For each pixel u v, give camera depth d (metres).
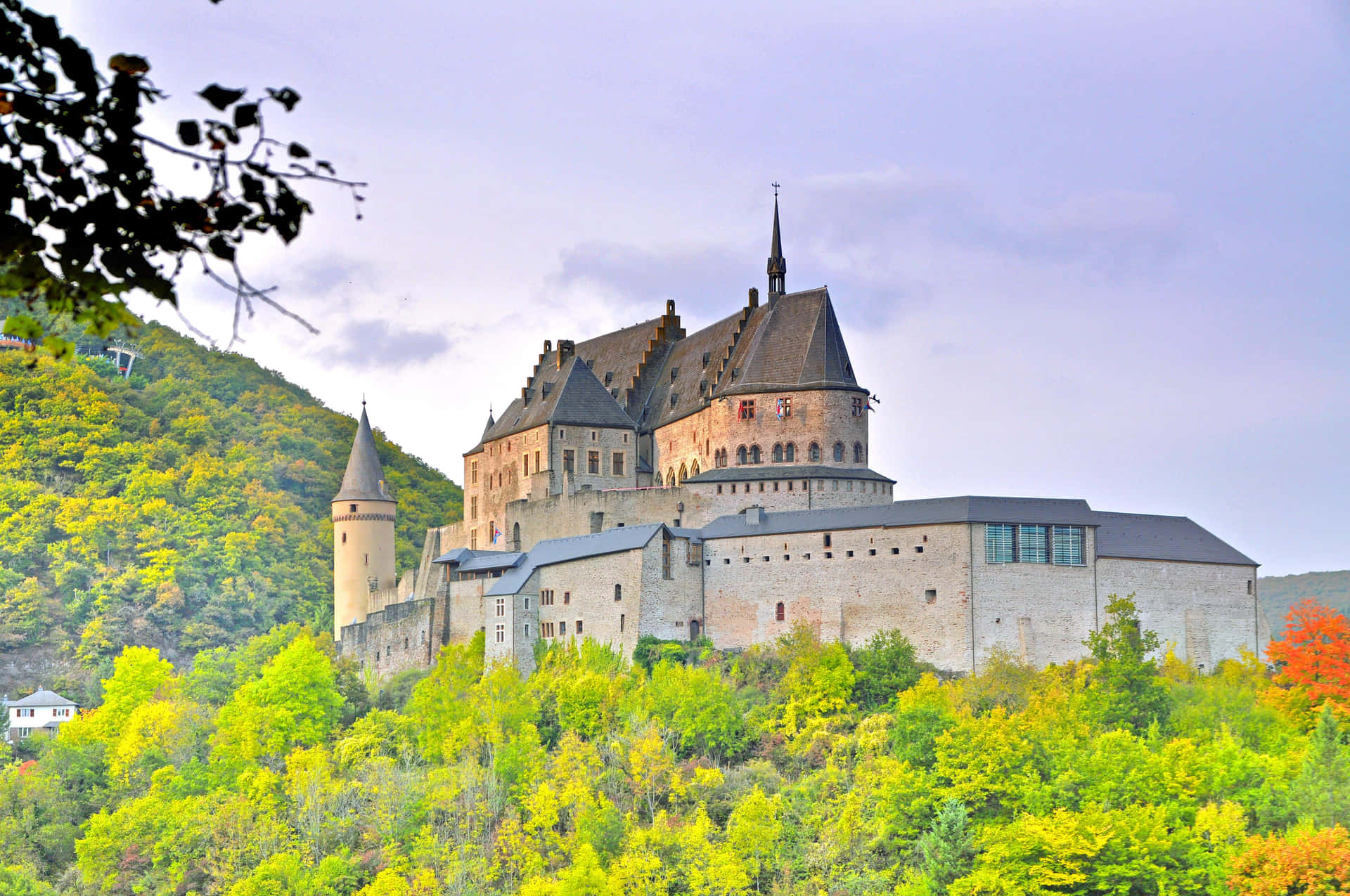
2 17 14.60
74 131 15.00
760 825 112.75
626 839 115.94
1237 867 105.62
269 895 118.50
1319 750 120.25
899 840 114.62
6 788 152.00
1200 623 141.62
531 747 131.88
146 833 137.88
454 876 114.31
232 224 15.16
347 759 143.62
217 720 156.38
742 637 145.50
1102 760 116.38
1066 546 138.50
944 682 134.38
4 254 15.16
